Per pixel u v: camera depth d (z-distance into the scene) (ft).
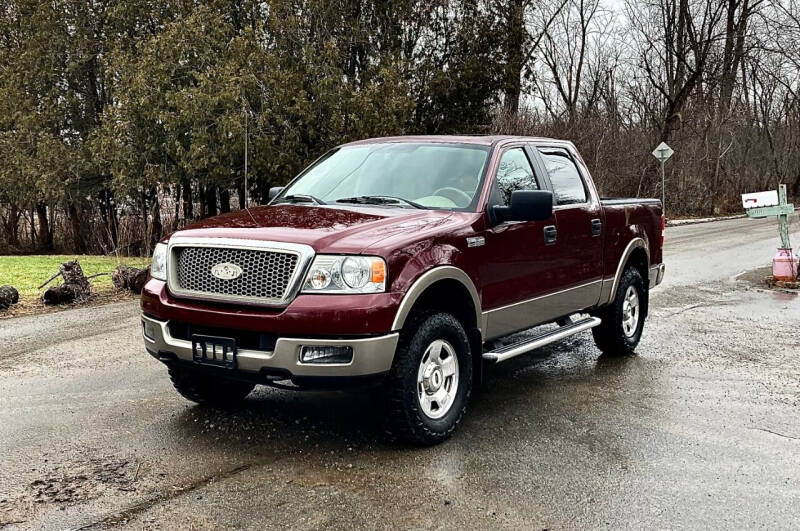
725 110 135.44
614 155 108.88
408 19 73.26
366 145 19.92
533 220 16.35
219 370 14.15
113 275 37.01
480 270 16.12
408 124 69.36
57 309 31.76
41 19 77.71
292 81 63.93
